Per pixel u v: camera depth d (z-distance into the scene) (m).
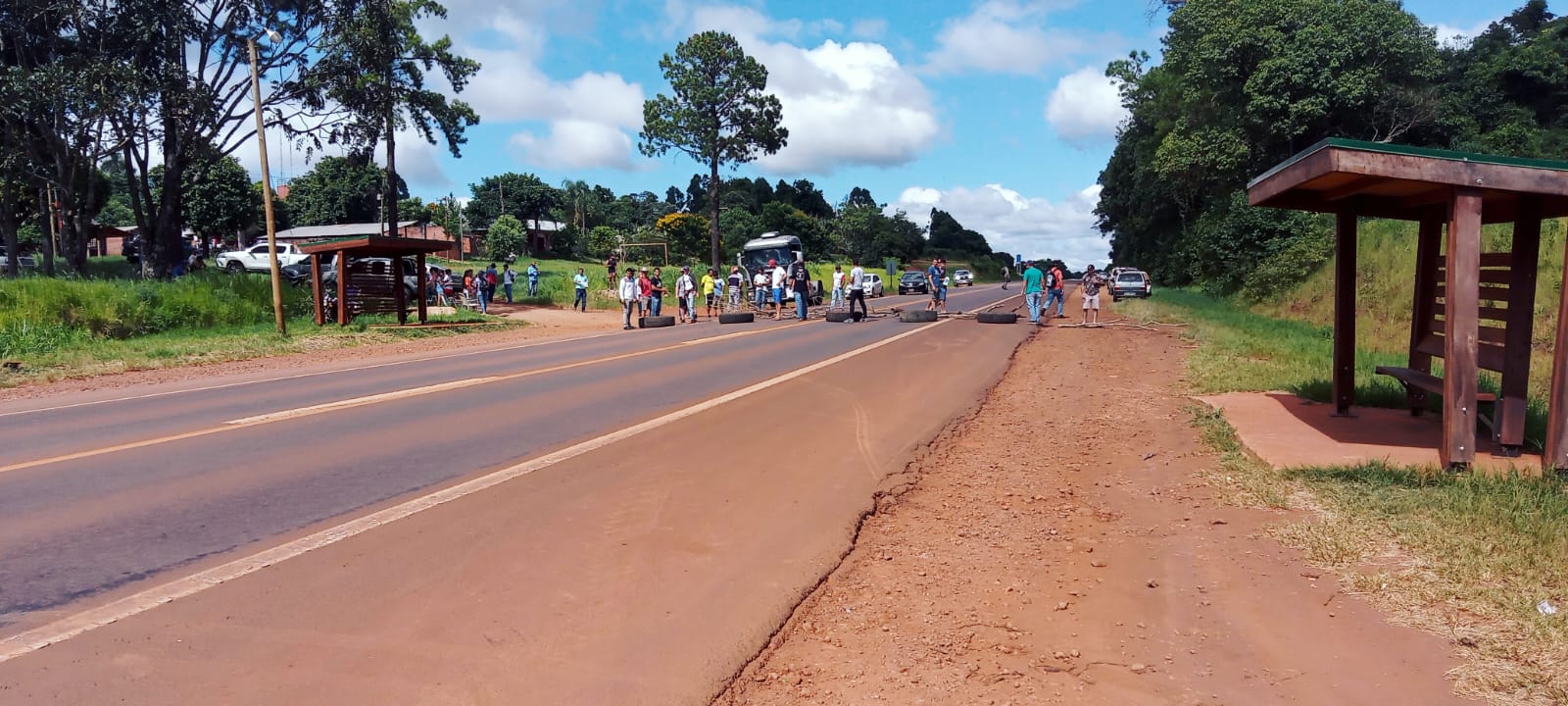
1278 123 34.22
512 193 98.19
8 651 3.89
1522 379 7.23
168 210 32.09
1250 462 7.39
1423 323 9.29
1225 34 34.91
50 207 37.50
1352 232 9.23
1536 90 44.59
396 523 5.83
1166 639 4.27
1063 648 4.22
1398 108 34.78
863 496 6.80
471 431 8.87
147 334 20.86
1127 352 17.14
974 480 7.48
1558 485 6.18
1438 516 5.62
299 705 3.48
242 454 7.82
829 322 26.42
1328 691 3.70
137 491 6.55
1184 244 49.22
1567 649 3.88
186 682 3.64
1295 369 13.16
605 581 4.91
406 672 3.79
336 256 23.70
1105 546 5.67
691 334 21.92
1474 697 3.58
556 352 17.45
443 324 25.66
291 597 4.56
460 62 35.19
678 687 3.75
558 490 6.68
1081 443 8.80
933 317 25.22
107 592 4.59
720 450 8.17
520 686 3.70
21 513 6.00
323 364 16.56
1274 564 5.12
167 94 29.30
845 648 4.25
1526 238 7.21
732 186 140.88
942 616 4.64
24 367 15.66
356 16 31.12
